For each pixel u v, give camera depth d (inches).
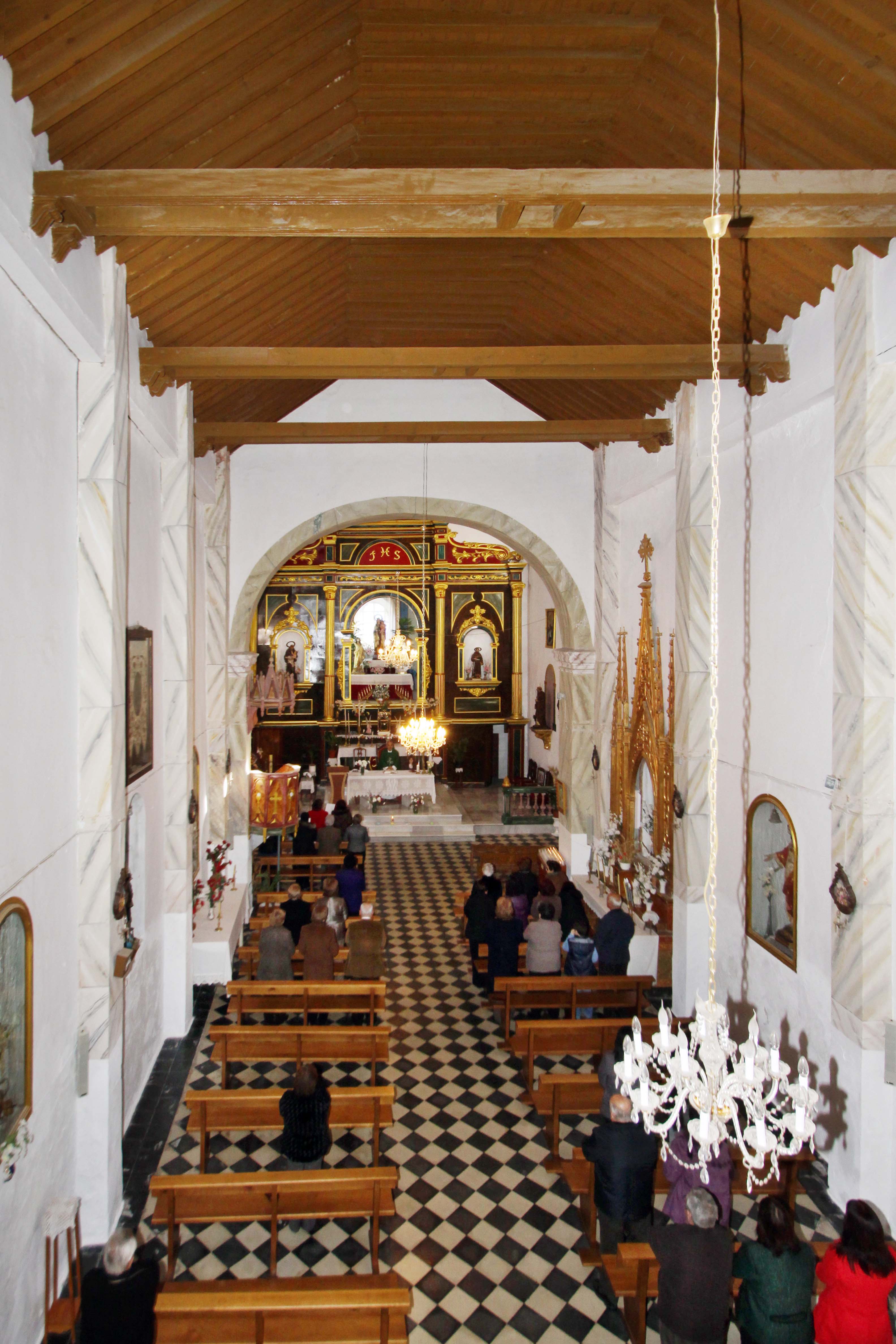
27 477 198.2
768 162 244.5
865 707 248.8
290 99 234.7
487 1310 216.2
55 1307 199.0
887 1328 167.2
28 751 199.0
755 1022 154.0
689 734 370.6
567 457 561.3
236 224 213.2
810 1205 256.4
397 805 821.2
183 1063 337.1
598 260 332.5
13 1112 188.5
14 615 191.0
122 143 209.3
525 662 978.1
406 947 473.7
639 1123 221.0
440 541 952.9
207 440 447.5
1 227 168.2
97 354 232.2
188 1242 236.7
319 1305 177.9
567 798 585.3
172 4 175.5
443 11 221.6
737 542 350.0
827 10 190.5
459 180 204.4
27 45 169.5
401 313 430.0
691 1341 169.2
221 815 505.4
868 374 246.7
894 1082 243.0
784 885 310.5
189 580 358.0
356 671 950.4
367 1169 219.8
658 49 236.4
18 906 188.1
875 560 248.2
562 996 364.2
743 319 309.9
